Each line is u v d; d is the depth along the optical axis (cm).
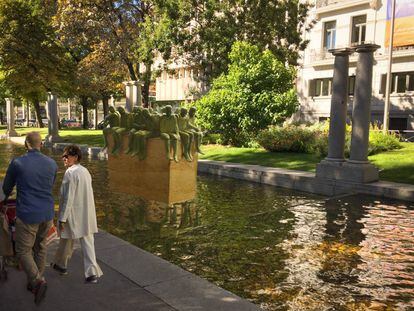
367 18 3120
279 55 2567
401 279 549
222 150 1962
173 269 508
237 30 2508
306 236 746
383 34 3047
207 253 657
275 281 543
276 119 2016
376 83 3105
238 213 931
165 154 734
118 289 450
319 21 3422
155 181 753
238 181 1411
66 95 4553
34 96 4647
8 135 3725
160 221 854
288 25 2558
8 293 439
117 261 535
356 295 500
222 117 2088
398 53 2944
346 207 975
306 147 1780
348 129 1880
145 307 407
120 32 3055
